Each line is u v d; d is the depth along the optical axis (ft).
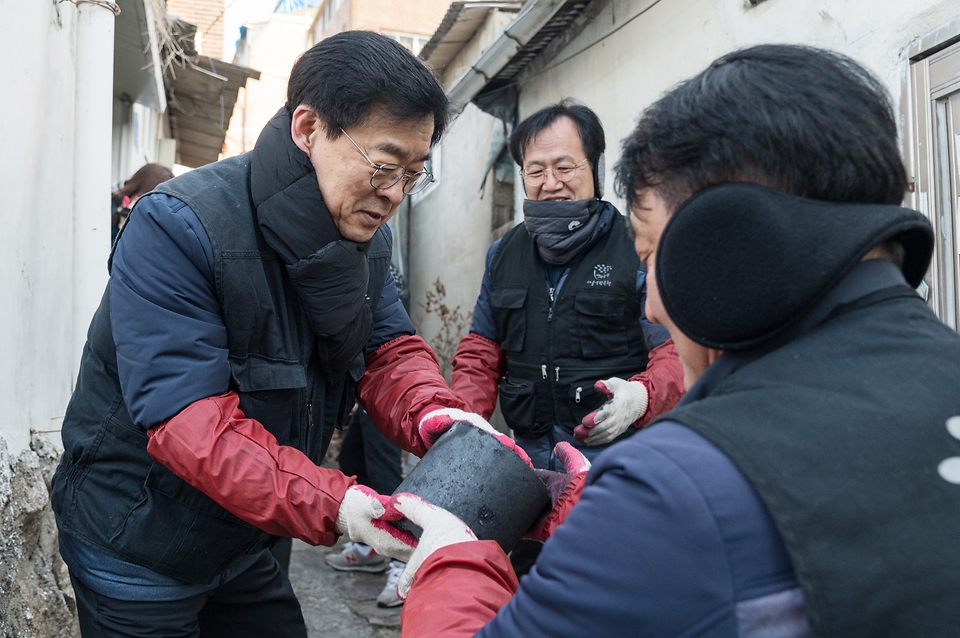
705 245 2.49
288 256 4.93
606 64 15.38
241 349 4.92
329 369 5.61
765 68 2.59
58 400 9.08
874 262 2.60
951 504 2.14
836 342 2.44
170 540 5.07
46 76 8.52
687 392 2.81
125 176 22.30
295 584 12.79
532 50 18.63
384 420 6.09
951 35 7.52
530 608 2.42
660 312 3.02
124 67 19.38
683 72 12.51
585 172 7.95
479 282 23.21
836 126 2.42
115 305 4.75
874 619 2.02
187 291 4.70
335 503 4.42
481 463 4.24
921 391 2.31
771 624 2.13
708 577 2.15
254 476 4.43
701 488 2.18
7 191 7.05
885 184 2.47
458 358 8.76
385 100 4.66
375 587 12.66
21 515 6.89
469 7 21.94
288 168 4.87
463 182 25.07
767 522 2.14
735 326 2.48
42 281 8.36
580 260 7.94
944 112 7.77
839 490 2.11
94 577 5.19
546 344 7.98
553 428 8.04
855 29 8.95
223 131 29.50
